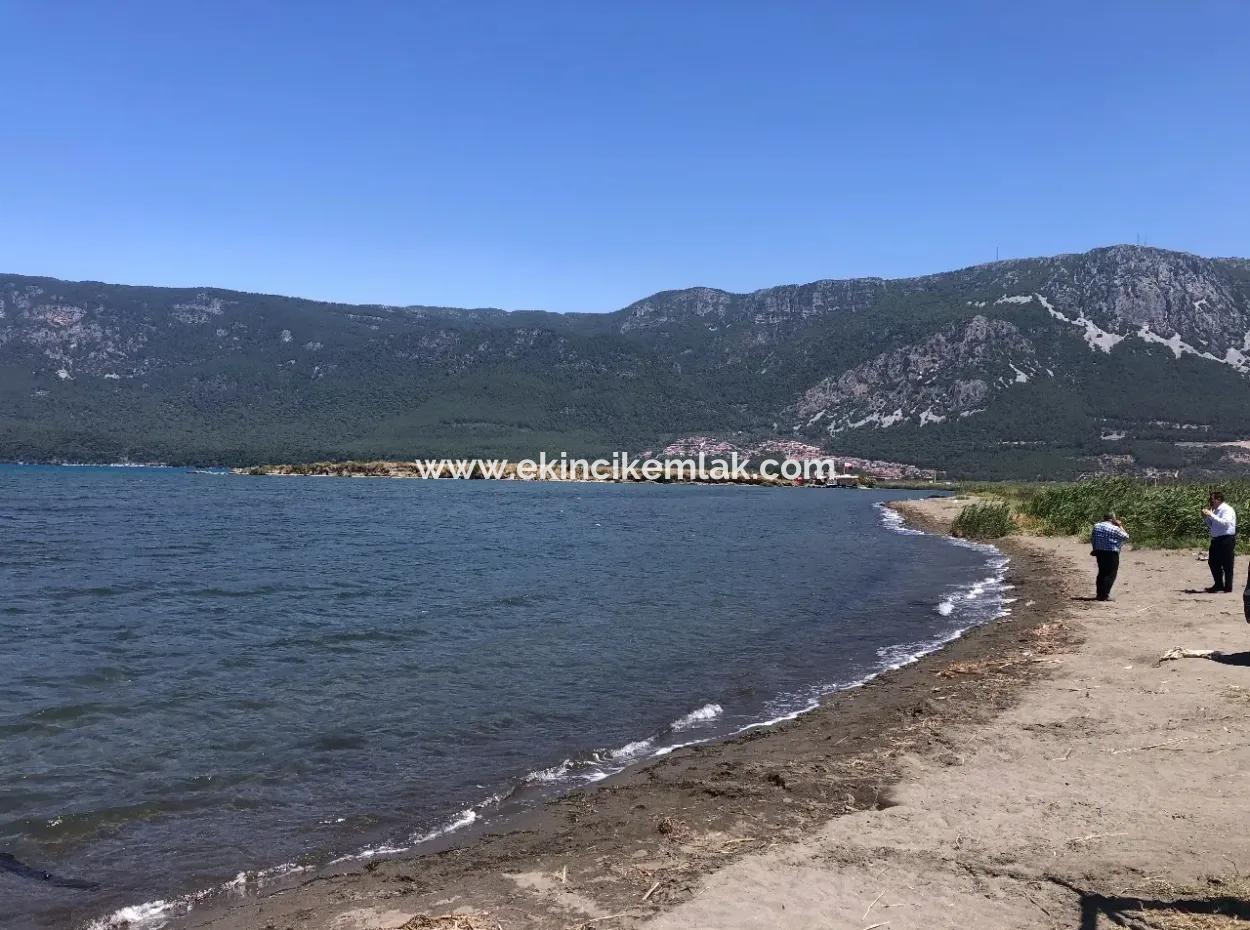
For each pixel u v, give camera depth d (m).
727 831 6.66
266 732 9.69
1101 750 7.92
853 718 9.95
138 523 40.00
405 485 106.88
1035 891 5.15
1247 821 5.95
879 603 18.94
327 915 5.52
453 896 5.70
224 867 6.43
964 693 10.66
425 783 8.21
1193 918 4.63
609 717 10.45
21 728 9.70
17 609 17.38
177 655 13.39
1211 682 9.93
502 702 10.97
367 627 15.61
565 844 6.61
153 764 8.66
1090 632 13.80
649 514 53.59
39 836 6.98
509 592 19.75
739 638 15.09
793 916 5.04
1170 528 26.34
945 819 6.49
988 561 27.00
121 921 5.62
